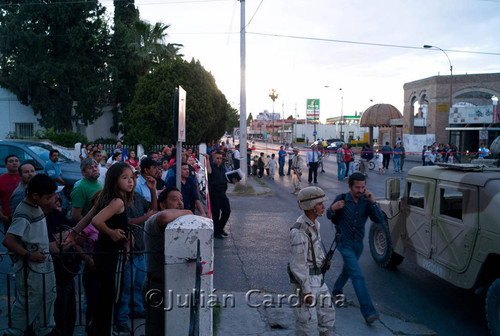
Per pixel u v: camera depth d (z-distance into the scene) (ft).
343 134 257.75
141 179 17.79
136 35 89.81
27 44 77.97
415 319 16.51
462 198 16.21
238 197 47.14
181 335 10.55
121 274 11.96
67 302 12.69
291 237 12.07
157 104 66.80
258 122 392.47
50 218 13.24
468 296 18.92
